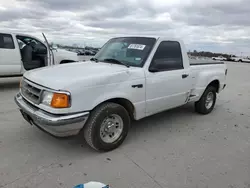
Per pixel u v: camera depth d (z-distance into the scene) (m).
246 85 9.49
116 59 3.55
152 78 3.29
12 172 2.42
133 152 3.01
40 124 2.62
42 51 6.92
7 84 7.26
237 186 2.37
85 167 2.59
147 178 2.43
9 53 6.17
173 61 3.70
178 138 3.55
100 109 2.76
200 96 4.54
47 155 2.82
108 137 3.00
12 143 3.09
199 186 2.34
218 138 3.62
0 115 4.18
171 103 3.79
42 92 2.58
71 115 2.47
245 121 4.55
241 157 3.01
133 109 3.21
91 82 2.60
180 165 2.73
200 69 4.33
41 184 2.24
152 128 3.94
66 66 3.27
